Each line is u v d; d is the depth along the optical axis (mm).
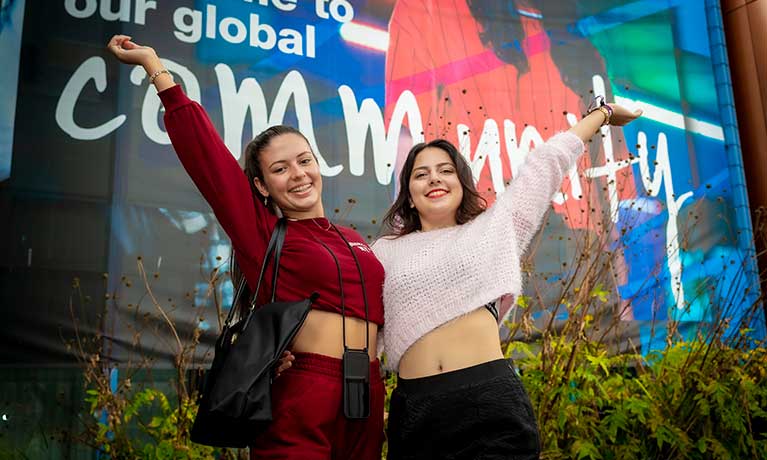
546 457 2965
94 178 3611
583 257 3605
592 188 4426
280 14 4176
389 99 4277
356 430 1946
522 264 3666
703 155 4730
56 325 3391
